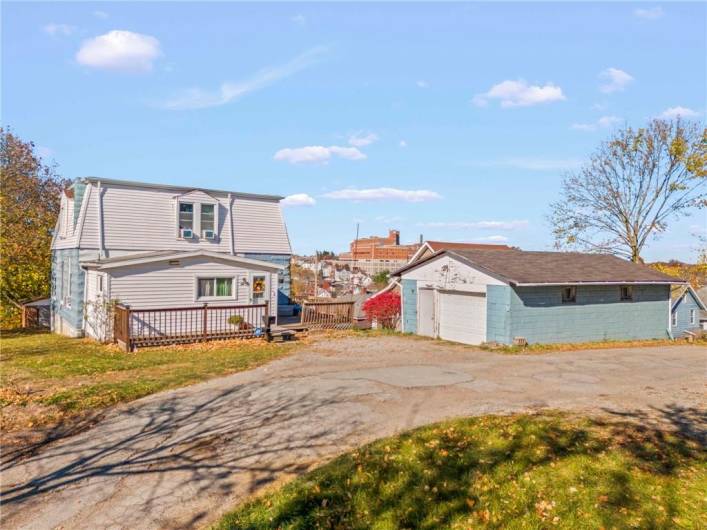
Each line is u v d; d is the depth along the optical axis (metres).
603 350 17.45
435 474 6.01
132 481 6.08
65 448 7.16
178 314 19.16
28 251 28.81
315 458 6.63
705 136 28.44
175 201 21.41
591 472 6.07
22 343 18.06
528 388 10.68
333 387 10.51
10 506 5.53
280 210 24.91
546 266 20.17
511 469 6.16
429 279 21.38
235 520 5.09
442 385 10.78
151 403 9.33
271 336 18.08
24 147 30.94
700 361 15.16
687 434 7.53
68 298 21.61
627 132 32.50
